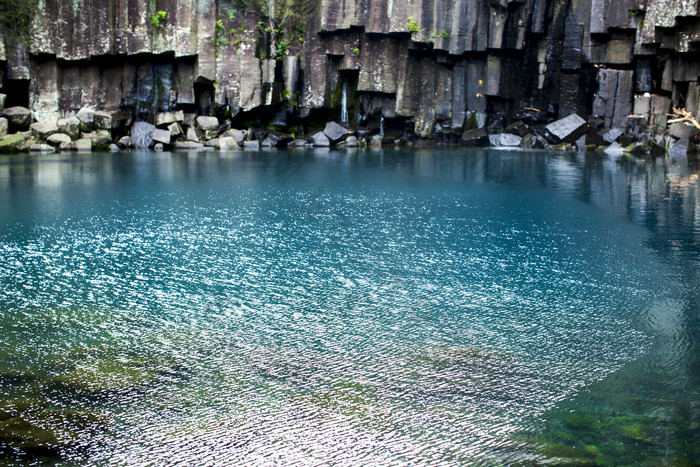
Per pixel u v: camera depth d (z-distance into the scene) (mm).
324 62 34250
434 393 7094
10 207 16281
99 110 30969
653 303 9836
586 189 19984
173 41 30578
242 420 6531
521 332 8734
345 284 10703
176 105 32281
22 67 28719
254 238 13609
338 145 34250
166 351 8094
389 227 14703
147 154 28922
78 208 16297
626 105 31859
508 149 32719
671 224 15016
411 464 5836
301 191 19375
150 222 14891
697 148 30547
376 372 7566
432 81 34562
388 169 24609
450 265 11805
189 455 5945
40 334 8555
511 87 34375
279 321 9094
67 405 6762
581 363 7812
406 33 32906
